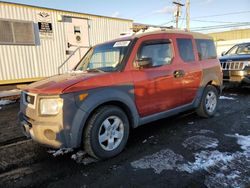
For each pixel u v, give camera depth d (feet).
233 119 15.98
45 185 8.68
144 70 11.91
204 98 15.87
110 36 38.63
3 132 15.11
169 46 13.52
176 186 8.26
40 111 9.61
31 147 12.36
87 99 9.68
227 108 19.21
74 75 11.35
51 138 9.44
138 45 11.95
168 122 15.74
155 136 13.21
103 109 10.32
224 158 10.16
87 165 10.09
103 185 8.52
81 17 34.22
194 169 9.36
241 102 21.38
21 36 28.12
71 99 9.30
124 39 12.66
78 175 9.29
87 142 10.05
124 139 11.19
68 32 32.91
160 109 12.87
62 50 32.50
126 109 11.40
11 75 27.73
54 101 9.25
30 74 29.45
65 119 9.21
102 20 37.14
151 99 12.25
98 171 9.54
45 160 10.74
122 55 11.66
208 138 12.59
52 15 30.89
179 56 13.97
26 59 28.91
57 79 10.91
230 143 11.79
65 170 9.74
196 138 12.65
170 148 11.48
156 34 13.03
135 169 9.58
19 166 10.23
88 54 14.65
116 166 9.89
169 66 13.21
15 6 27.25
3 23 26.43
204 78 15.51
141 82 11.61
